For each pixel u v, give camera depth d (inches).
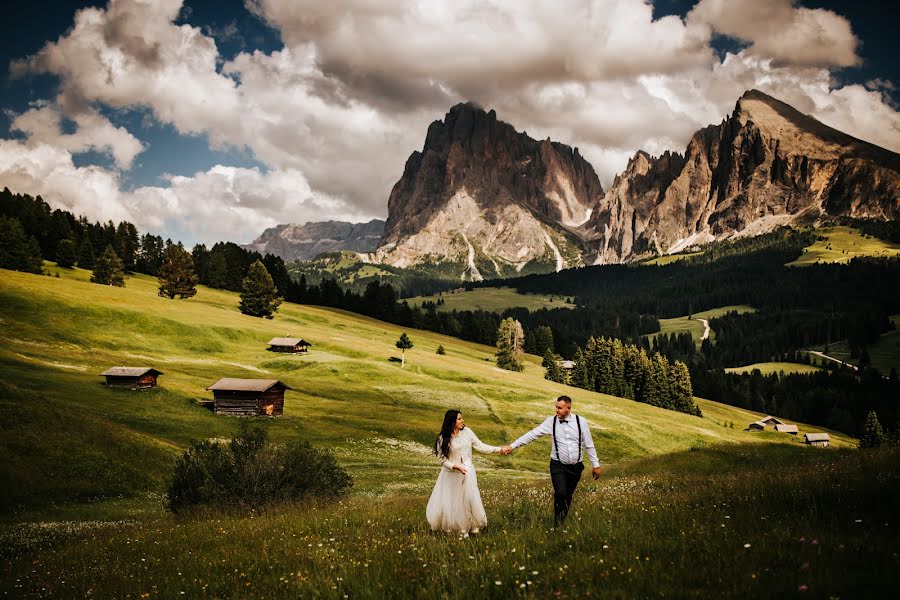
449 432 393.1
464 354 6589.6
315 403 3083.2
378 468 1999.3
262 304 5531.5
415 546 333.7
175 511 801.6
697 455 1243.8
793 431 4992.6
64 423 1619.1
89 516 1153.4
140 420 2293.3
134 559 427.5
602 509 412.8
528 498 557.3
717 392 7283.5
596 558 266.2
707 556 250.5
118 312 3922.2
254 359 3927.2
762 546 252.7
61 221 6520.7
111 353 3385.8
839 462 567.2
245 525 518.0
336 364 3937.0
